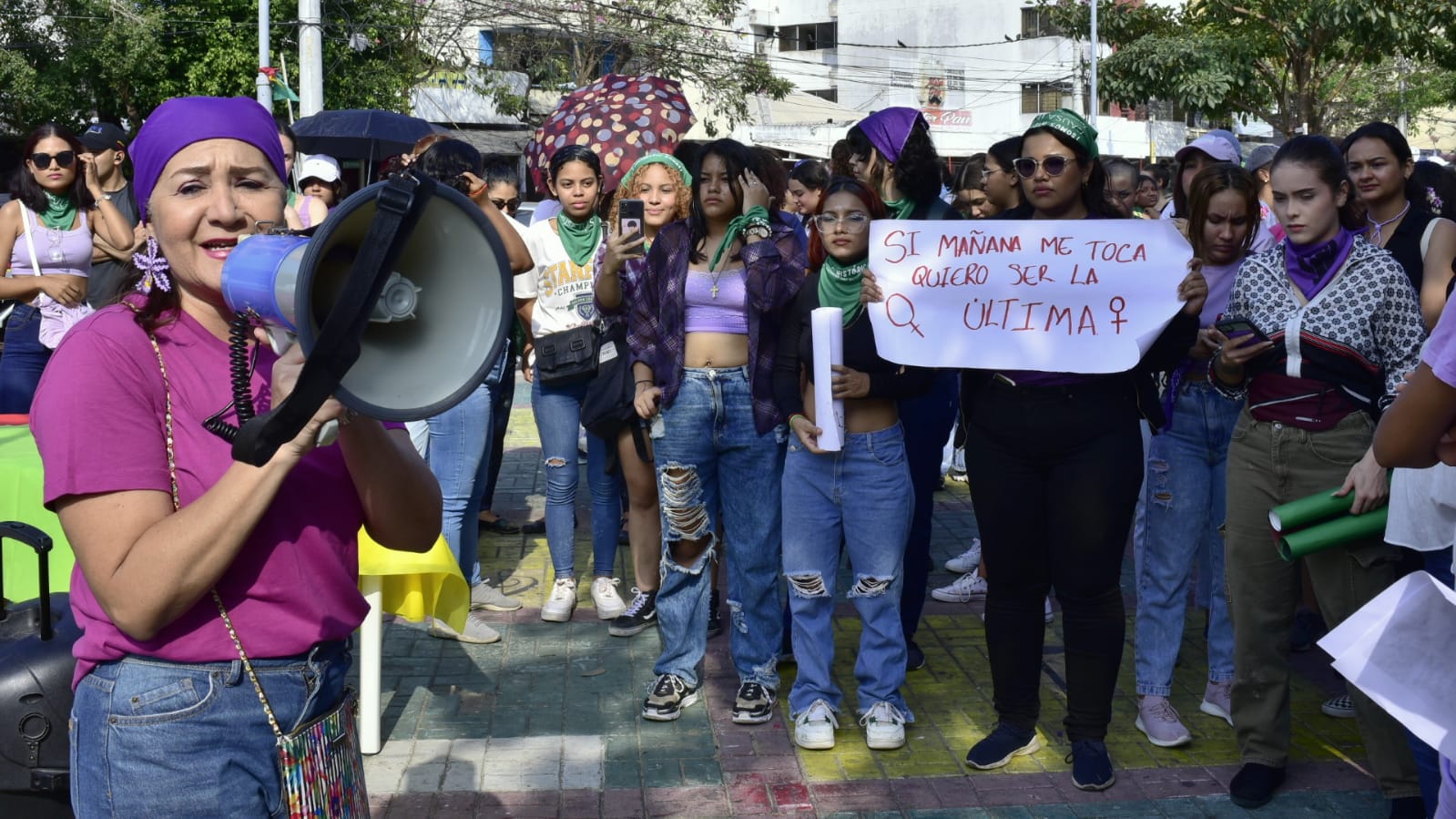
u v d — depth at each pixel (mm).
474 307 1779
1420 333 3529
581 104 7598
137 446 1887
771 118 34281
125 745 1918
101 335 1920
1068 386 3758
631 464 5168
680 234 4402
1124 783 3982
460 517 5363
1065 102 44562
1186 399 4254
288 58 25422
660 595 4531
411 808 3783
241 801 1973
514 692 4703
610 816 3754
